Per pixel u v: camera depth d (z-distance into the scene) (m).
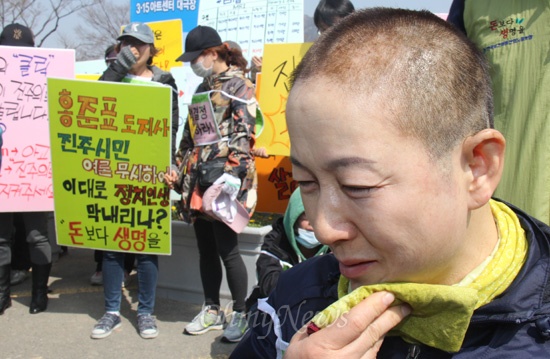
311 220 0.86
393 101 0.76
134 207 3.70
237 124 3.42
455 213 0.81
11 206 4.03
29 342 3.75
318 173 0.80
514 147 1.80
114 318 3.90
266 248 2.64
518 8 1.82
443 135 0.78
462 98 0.81
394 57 0.79
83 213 3.75
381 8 0.90
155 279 3.87
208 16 5.96
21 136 4.03
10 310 4.32
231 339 3.64
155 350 3.61
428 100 0.77
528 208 1.76
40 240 4.21
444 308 0.84
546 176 1.73
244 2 5.75
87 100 3.59
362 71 0.78
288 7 5.54
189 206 3.54
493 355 0.88
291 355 0.91
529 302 0.88
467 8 2.01
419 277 0.85
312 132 0.79
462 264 0.89
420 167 0.77
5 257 4.25
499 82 1.86
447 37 0.85
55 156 3.70
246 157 3.43
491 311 0.88
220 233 3.54
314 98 0.79
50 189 4.08
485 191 0.83
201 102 3.52
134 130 3.60
